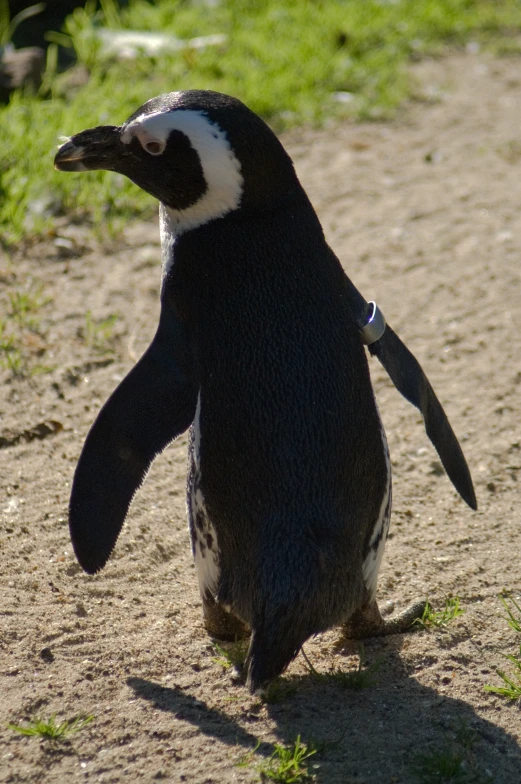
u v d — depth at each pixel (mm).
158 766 10875
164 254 12125
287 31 35594
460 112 32500
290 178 11852
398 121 31875
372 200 26938
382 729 11570
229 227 11602
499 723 11805
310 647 13273
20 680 12070
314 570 10781
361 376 11812
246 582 11367
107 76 31953
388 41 36469
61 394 18703
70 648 12742
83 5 37250
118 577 14477
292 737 11352
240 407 11312
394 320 21766
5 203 24250
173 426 11625
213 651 12914
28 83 29844
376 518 12141
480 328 21422
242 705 11906
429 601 14133
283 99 31547
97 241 24109
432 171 28609
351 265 23922
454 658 12938
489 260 24094
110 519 11703
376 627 13211
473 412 18781
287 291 11547
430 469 17281
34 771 10773
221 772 10797
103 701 11859
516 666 12789
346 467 11391
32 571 14336
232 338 11430
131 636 13141
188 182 11500
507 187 27672
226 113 11461
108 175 25875
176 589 14383
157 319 21312
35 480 16453
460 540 15469
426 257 24266
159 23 35625
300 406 11250
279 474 11117
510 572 14742
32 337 20219
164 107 11602
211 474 11539
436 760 10945
